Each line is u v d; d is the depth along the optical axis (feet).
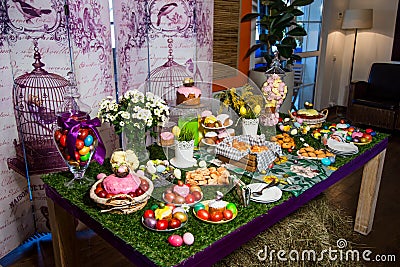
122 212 4.75
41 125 7.57
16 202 7.70
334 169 6.34
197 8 10.20
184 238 4.18
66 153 5.34
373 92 16.89
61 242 6.05
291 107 13.33
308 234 6.38
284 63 13.87
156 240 4.26
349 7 18.29
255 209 5.02
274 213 5.11
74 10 7.60
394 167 12.50
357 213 8.52
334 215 7.64
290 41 12.89
